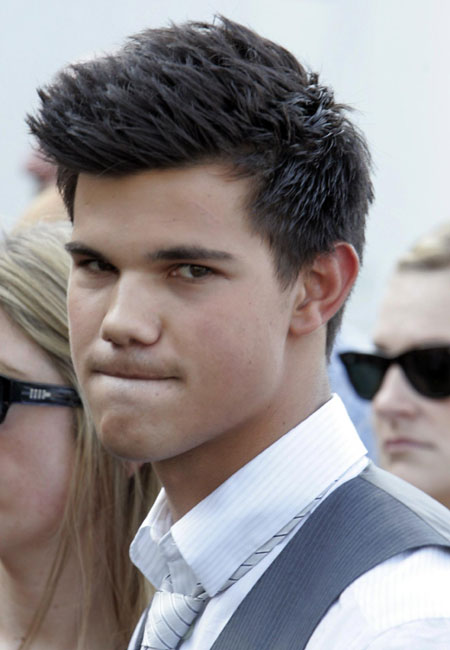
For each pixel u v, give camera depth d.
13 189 12.16
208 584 4.45
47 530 5.88
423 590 3.97
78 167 4.17
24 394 5.76
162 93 4.04
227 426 4.20
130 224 4.08
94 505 5.91
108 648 5.91
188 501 4.61
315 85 4.55
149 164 4.03
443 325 8.96
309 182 4.34
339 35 12.84
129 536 5.99
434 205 12.83
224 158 4.07
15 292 5.80
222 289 4.09
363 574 4.09
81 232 4.21
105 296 4.21
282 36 12.62
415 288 9.20
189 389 4.09
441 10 12.93
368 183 4.81
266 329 4.19
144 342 4.06
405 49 12.93
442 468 8.92
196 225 4.04
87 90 4.20
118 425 4.12
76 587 5.94
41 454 5.80
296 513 4.43
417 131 12.88
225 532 4.45
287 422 4.48
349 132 4.66
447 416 8.92
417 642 3.82
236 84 4.15
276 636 4.11
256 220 4.14
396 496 4.44
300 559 4.30
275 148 4.21
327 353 4.76
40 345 5.82
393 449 9.08
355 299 12.49
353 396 10.17
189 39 4.30
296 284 4.34
